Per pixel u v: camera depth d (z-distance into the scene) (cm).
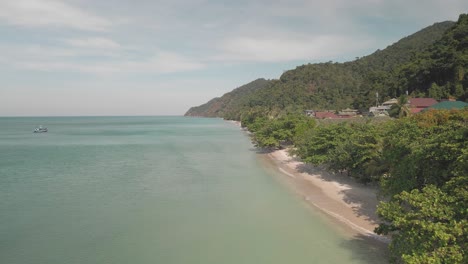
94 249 2141
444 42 10938
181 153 6919
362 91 15775
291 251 2086
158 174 4572
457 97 8419
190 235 2364
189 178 4284
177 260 1992
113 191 3594
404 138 2217
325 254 2025
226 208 2970
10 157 6272
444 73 9644
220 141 9800
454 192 1476
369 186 3409
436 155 1722
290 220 2630
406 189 1903
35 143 9200
